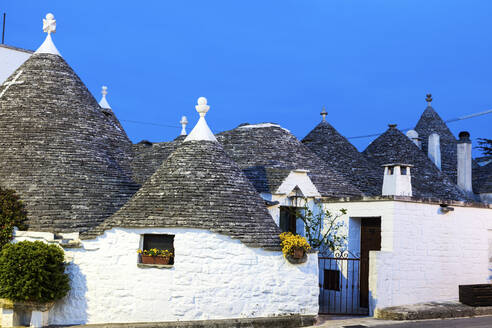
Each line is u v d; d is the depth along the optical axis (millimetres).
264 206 15953
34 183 16578
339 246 18094
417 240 16938
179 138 24359
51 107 18984
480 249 18516
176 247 14273
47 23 20953
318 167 22375
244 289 14281
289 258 14602
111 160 19266
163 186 15469
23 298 13633
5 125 18266
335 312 16922
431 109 34844
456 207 18016
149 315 14125
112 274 14375
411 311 15344
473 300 16406
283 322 14242
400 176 20578
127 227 14484
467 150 27906
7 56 25938
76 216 16094
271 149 22375
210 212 14656
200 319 14031
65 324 14180
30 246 13930
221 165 16125
